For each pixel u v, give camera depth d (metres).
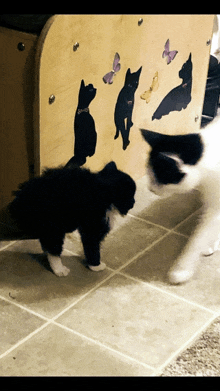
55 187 1.36
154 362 1.23
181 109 1.95
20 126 1.46
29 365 1.20
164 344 1.27
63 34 1.33
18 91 1.41
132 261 1.53
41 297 1.39
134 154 1.81
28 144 1.48
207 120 2.22
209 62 2.13
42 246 1.42
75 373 1.19
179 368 1.21
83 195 1.36
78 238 1.61
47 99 1.37
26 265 1.49
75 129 1.51
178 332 1.31
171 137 1.34
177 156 1.33
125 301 1.39
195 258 1.50
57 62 1.35
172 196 1.83
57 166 1.47
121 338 1.29
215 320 1.34
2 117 1.47
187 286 1.45
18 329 1.29
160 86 1.78
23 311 1.35
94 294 1.41
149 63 1.68
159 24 1.64
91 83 1.49
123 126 1.70
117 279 1.46
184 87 1.91
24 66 1.36
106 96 1.57
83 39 1.39
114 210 1.41
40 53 1.29
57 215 1.36
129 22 1.52
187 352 1.25
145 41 1.62
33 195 1.36
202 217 1.51
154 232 1.65
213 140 1.37
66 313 1.35
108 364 1.22
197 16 1.79
